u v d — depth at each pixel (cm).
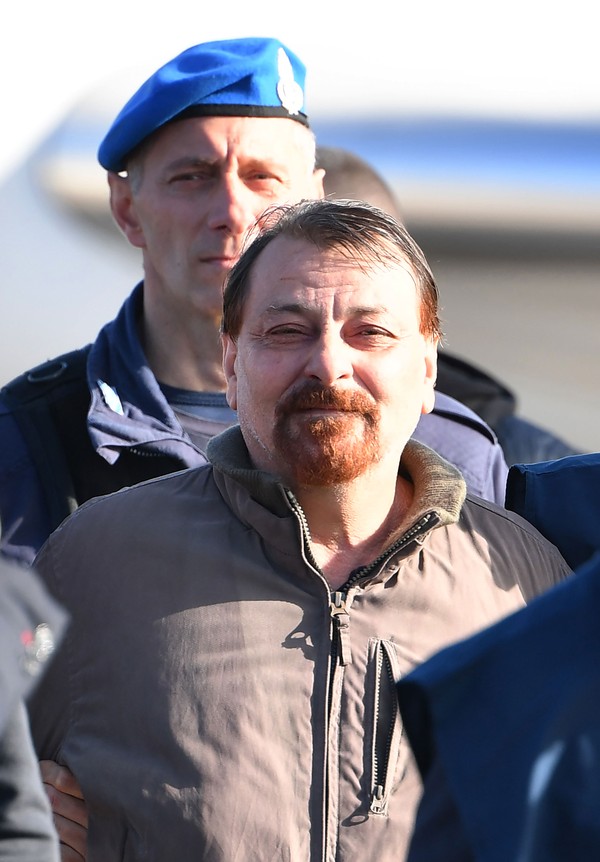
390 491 730
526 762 469
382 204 1138
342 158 1148
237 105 985
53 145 1903
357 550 732
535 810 462
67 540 750
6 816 539
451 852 508
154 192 988
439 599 707
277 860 647
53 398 948
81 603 724
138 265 1947
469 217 2330
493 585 729
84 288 1930
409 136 2272
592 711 473
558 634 490
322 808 656
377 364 707
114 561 726
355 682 677
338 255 718
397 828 657
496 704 484
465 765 477
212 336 971
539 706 477
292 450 704
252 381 718
